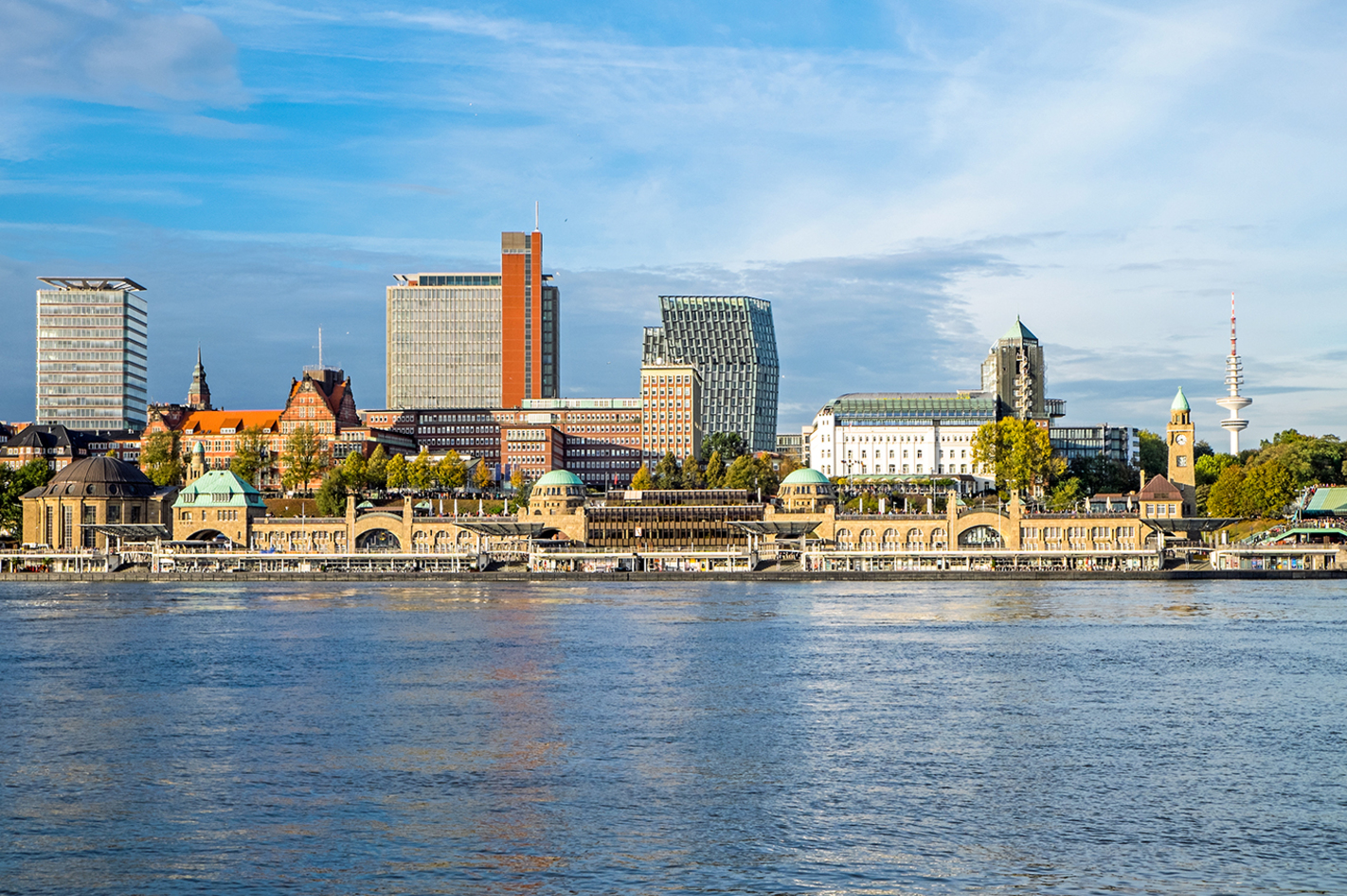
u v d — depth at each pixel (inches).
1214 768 3063.5
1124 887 2250.2
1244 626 6048.2
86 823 2642.7
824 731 3501.5
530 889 2239.2
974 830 2571.4
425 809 2728.8
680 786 2906.0
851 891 2226.9
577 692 4165.8
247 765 3125.0
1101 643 5383.9
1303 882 2273.6
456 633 5944.9
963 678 4426.7
